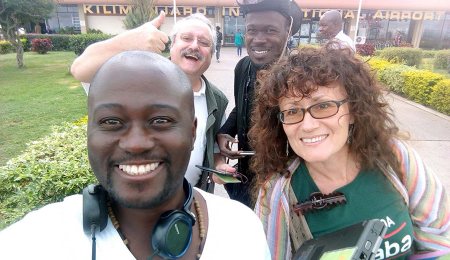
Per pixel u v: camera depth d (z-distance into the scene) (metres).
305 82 1.42
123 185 0.86
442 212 1.55
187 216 0.92
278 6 2.41
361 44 18.59
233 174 2.23
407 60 15.41
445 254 1.51
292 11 2.53
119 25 27.36
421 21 26.80
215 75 13.51
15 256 0.86
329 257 1.20
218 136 2.60
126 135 0.84
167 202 0.94
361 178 1.57
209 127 2.43
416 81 9.73
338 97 1.49
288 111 1.51
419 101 9.58
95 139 0.85
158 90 0.84
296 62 1.49
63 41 25.31
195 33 2.38
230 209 1.11
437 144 6.12
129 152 0.83
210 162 2.48
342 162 1.57
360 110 1.51
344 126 1.50
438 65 16.06
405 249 1.52
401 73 10.60
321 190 1.62
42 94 10.53
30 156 3.20
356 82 1.49
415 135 6.53
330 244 1.29
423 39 28.55
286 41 2.58
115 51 1.52
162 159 0.86
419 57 15.45
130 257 0.90
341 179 1.58
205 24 2.47
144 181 0.86
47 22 29.27
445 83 8.42
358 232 1.23
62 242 0.90
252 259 1.03
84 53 1.54
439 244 1.54
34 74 14.66
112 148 0.85
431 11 25.97
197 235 1.00
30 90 11.20
